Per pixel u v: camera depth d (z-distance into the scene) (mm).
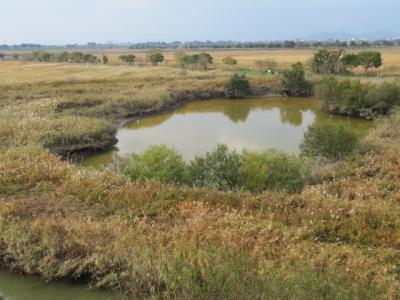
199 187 12617
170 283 7336
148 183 12305
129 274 7863
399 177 13164
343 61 52812
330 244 8578
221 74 52375
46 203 11297
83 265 8156
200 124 29688
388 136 19062
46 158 15523
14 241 8805
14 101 31844
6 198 11695
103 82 45469
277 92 44250
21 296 7941
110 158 20922
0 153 16422
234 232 8812
